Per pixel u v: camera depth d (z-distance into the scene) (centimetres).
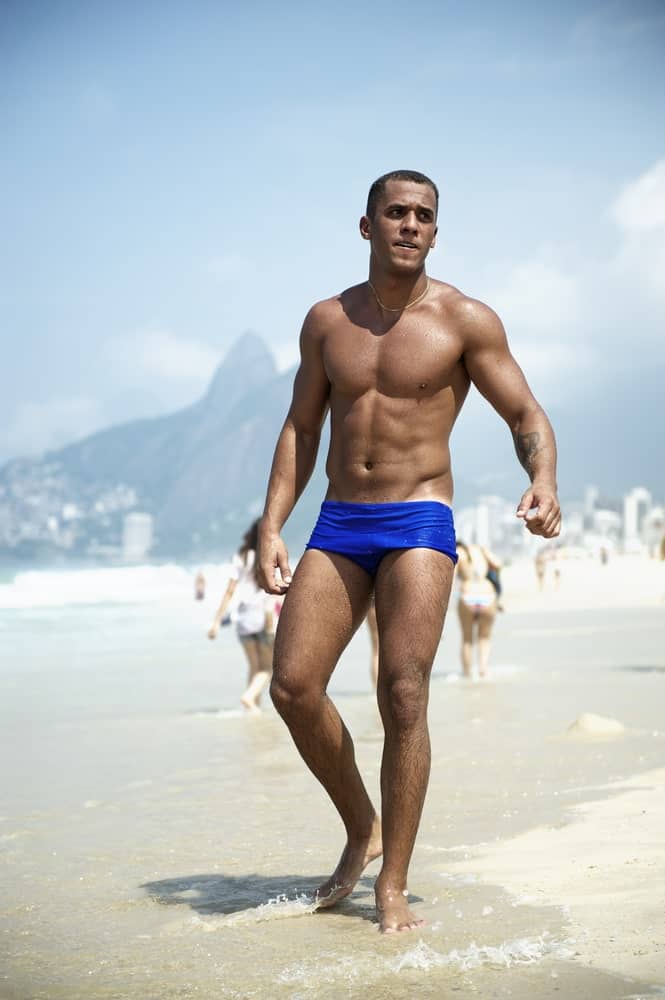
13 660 1777
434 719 945
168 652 1909
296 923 389
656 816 523
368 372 399
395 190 397
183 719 1051
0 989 332
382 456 397
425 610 381
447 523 396
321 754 400
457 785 637
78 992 327
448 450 405
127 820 593
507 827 523
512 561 9488
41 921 409
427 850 486
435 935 363
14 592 4566
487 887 417
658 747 736
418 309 402
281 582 411
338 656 398
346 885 406
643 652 1608
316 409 423
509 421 402
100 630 2509
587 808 552
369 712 1041
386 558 393
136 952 365
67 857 512
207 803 632
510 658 1599
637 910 373
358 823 412
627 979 311
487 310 402
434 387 397
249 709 1102
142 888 454
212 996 318
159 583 5247
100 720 1054
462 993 307
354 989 315
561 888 408
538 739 800
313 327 416
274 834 544
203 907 420
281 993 316
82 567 19800
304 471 425
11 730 990
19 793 685
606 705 988
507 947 342
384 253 396
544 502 377
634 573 5450
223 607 1121
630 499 14950
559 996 301
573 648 1731
